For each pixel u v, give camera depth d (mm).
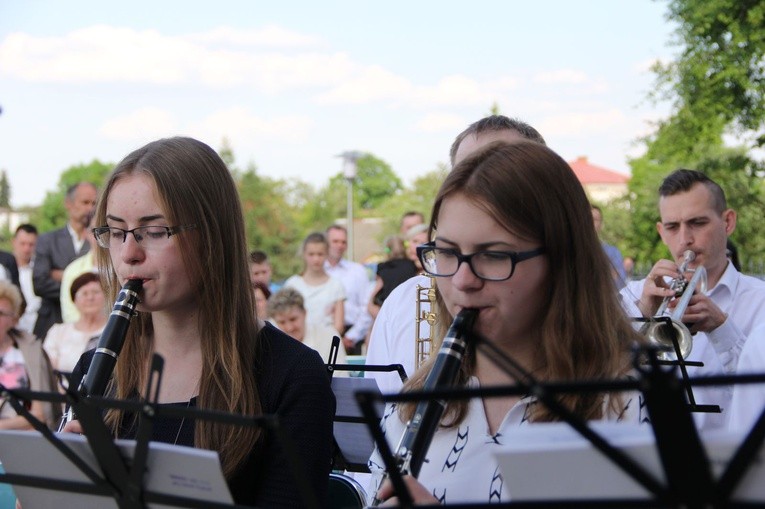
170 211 2336
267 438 2352
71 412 2525
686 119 13602
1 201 72750
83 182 8547
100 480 1909
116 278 2568
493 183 2039
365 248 55312
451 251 2082
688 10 13250
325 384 2438
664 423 1390
